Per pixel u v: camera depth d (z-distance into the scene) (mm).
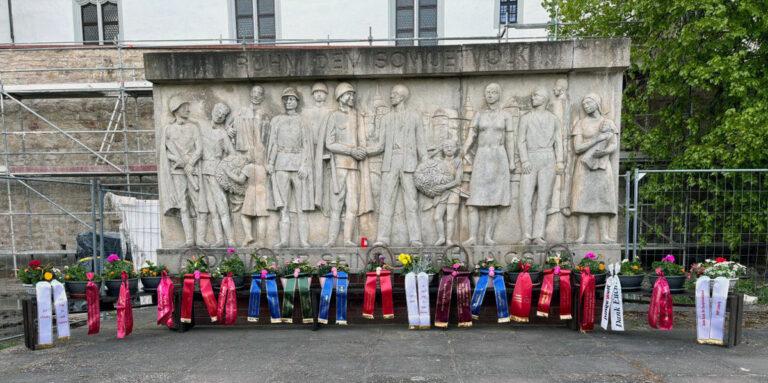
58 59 13000
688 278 5719
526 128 6633
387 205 6773
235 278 6191
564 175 6668
